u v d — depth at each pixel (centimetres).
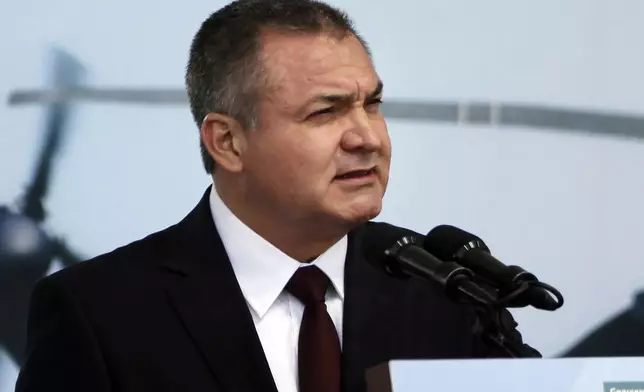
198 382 509
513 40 770
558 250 759
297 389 520
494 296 455
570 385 407
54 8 734
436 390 399
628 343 757
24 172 720
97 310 526
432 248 498
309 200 518
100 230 725
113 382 510
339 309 543
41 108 727
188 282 539
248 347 516
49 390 514
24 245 714
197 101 567
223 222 560
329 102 518
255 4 553
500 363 406
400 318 545
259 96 529
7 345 707
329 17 540
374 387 409
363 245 567
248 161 538
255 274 542
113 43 740
